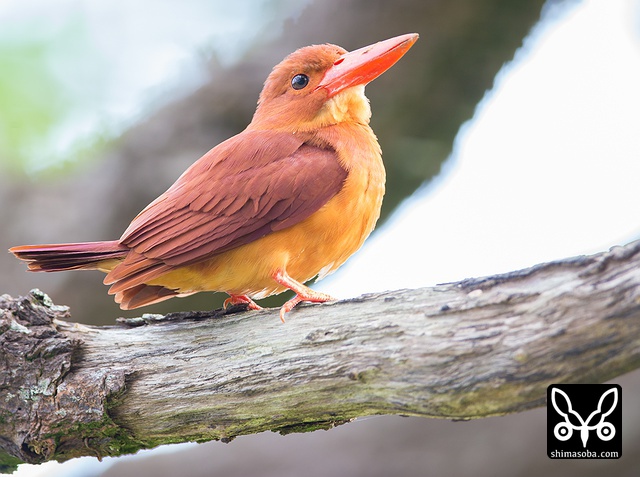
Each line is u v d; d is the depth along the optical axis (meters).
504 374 6.98
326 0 13.01
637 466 11.96
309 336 7.97
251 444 13.66
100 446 8.49
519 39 12.70
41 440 8.24
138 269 9.34
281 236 9.62
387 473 13.02
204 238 9.46
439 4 12.40
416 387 7.32
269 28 13.32
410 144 12.94
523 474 12.47
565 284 6.92
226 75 12.97
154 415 8.33
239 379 8.13
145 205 12.71
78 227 12.62
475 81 12.79
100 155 13.01
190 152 12.77
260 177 9.66
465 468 12.73
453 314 7.33
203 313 8.88
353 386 7.67
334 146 10.12
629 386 12.37
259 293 10.16
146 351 8.54
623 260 6.80
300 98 10.89
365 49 10.92
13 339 8.26
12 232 12.56
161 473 13.52
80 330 8.70
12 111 13.43
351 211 9.87
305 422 8.12
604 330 6.67
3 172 12.91
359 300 7.98
